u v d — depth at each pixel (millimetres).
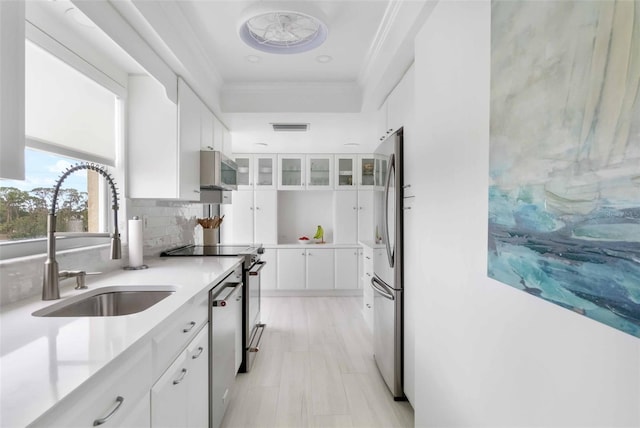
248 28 2074
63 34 1615
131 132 2301
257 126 3721
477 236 1202
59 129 1683
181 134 2369
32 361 835
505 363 1024
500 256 1017
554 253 789
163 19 1899
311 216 5719
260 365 2848
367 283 3775
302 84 3152
